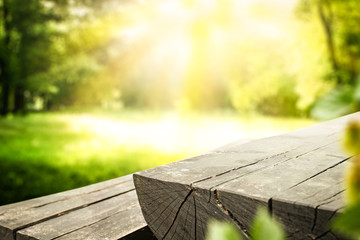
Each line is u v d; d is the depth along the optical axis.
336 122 2.37
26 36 20.78
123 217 1.83
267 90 22.20
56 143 12.59
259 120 20.86
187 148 11.10
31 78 22.11
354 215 0.28
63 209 1.99
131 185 2.43
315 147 1.69
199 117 21.52
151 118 23.09
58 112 28.88
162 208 1.31
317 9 16.25
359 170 0.31
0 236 1.81
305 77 16.45
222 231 0.37
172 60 32.22
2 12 20.03
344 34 16.56
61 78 23.58
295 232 0.94
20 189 6.73
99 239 1.58
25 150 10.94
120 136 14.23
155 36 31.28
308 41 17.03
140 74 32.97
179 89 32.09
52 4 20.30
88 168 8.38
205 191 1.16
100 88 29.08
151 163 8.88
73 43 21.91
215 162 1.51
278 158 1.51
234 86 23.91
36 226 1.76
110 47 24.59
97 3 20.36
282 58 20.28
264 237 0.35
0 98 22.17
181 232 1.25
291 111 22.61
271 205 0.99
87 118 23.45
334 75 15.68
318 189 1.06
